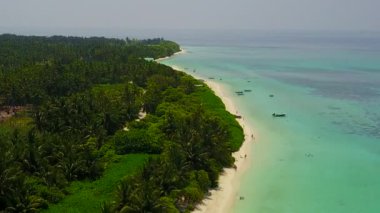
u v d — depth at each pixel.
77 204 62.94
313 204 71.44
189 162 74.94
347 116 131.50
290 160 91.94
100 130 92.06
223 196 73.38
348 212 68.75
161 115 112.00
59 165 72.81
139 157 81.81
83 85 148.88
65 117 94.75
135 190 58.25
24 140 78.50
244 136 107.06
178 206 66.81
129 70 182.00
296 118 128.38
